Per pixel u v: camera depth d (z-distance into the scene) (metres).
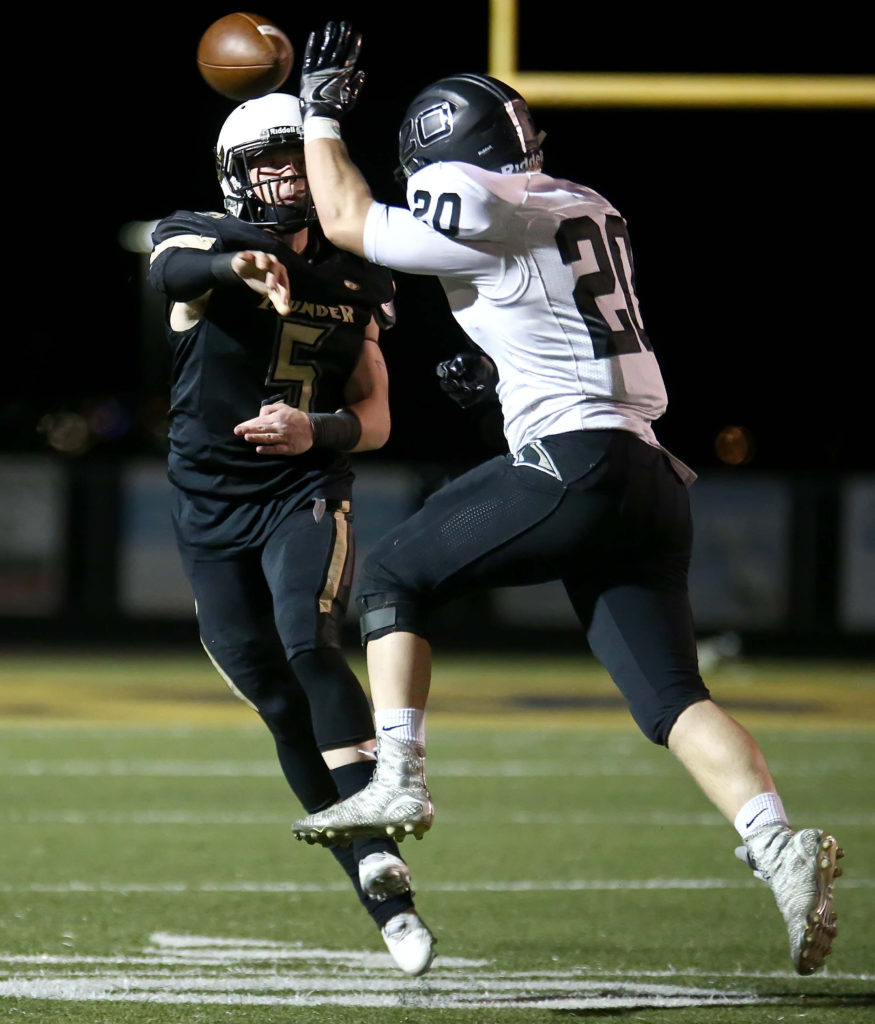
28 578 66.31
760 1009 13.16
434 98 12.06
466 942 15.70
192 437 13.42
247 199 13.41
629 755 30.89
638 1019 12.77
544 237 11.64
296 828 12.06
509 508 11.63
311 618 12.77
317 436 13.06
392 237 11.77
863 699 43.03
